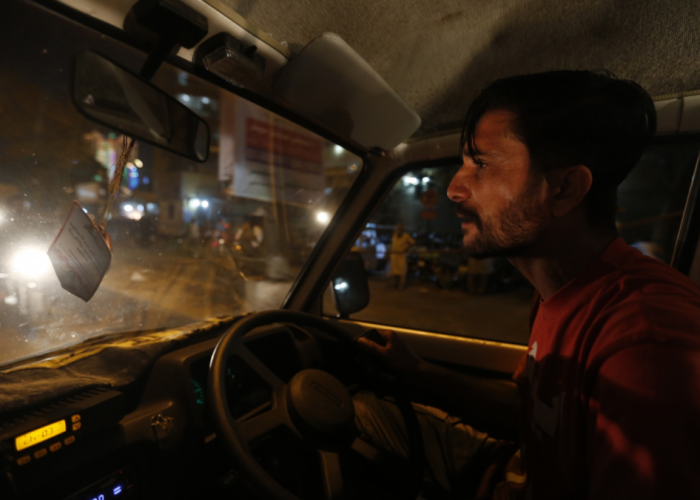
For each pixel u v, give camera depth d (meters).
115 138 0.94
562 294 0.69
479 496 1.04
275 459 1.00
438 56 1.17
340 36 1.04
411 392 1.54
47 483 0.79
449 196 0.77
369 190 1.80
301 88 1.18
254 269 7.39
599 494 0.47
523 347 1.65
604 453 0.47
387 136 1.54
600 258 0.67
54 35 0.89
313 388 1.04
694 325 0.47
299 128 1.64
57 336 1.27
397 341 1.38
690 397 0.42
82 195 2.08
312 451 0.99
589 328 0.60
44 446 0.78
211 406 0.89
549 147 0.65
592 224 0.68
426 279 8.98
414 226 9.52
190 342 1.24
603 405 0.50
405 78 1.27
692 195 1.38
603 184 0.67
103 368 1.04
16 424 0.79
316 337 1.58
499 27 1.04
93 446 0.86
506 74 1.27
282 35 1.00
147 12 0.80
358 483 1.17
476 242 0.74
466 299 7.25
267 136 8.73
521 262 0.76
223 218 11.52
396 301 7.10
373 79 1.20
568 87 0.66
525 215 0.68
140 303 4.39
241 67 0.96
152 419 0.96
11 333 1.26
